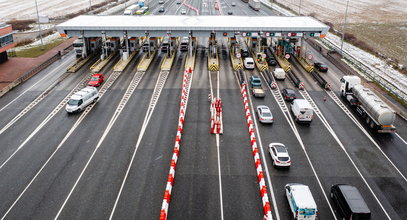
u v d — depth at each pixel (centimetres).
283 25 7288
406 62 7788
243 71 6900
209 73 6769
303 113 4631
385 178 3566
